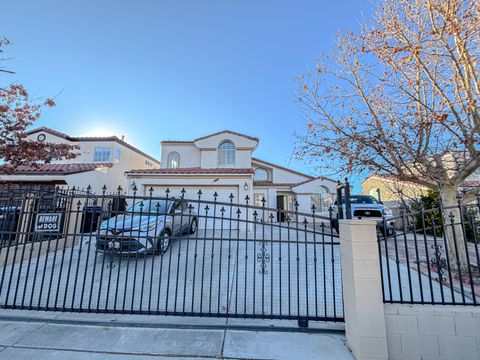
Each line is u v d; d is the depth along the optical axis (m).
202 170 12.67
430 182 5.80
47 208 4.91
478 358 2.51
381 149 5.24
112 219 6.55
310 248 8.45
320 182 18.02
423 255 7.20
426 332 2.58
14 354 2.54
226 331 3.06
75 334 2.96
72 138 17.00
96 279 5.21
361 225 2.67
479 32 4.28
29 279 5.20
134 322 3.24
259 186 18.34
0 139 7.62
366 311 2.52
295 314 3.63
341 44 6.07
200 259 6.86
